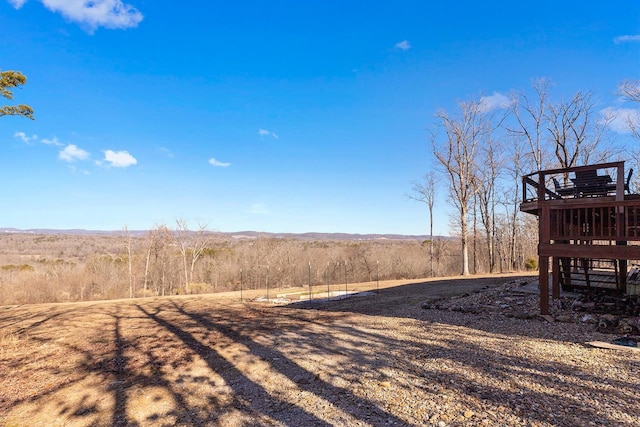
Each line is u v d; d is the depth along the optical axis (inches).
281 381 179.0
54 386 184.2
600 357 188.5
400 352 215.8
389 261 1344.7
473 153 869.2
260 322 334.6
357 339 252.5
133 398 165.3
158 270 1251.2
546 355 194.5
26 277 1116.5
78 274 1184.8
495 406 137.6
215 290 1210.0
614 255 257.6
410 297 459.2
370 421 132.6
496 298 362.6
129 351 245.4
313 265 1328.7
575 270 425.7
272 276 1285.7
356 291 578.9
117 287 1197.1
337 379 177.2
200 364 211.9
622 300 294.7
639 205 249.3
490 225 1085.1
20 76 369.1
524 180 321.7
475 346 218.5
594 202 269.1
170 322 350.6
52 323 361.7
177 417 144.8
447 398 147.6
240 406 152.9
